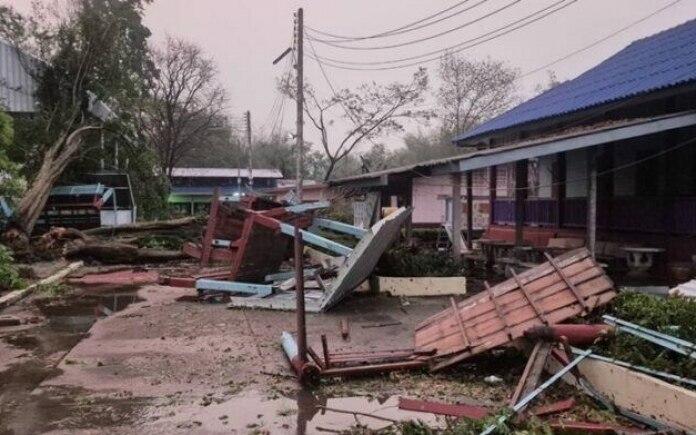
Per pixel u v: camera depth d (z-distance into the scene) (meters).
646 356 4.80
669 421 4.14
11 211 16.17
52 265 15.23
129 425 4.57
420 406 4.75
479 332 5.86
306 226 11.77
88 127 21.02
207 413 4.83
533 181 15.59
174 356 6.63
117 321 8.62
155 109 32.00
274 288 10.60
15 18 21.19
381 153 45.00
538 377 4.98
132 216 23.89
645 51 14.37
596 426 4.11
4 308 9.65
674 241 9.77
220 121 44.44
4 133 12.29
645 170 11.08
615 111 11.70
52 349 6.98
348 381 5.66
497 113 37.56
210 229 11.46
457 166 11.05
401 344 7.12
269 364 6.29
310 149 56.22
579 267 6.06
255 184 49.06
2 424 4.60
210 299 10.59
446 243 17.66
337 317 8.86
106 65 22.62
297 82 21.38
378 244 9.57
